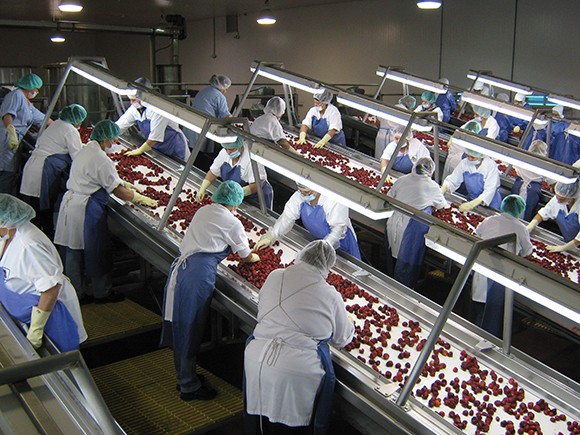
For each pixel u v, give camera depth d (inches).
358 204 123.3
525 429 113.0
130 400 156.2
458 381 125.8
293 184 287.6
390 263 231.3
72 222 195.9
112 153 260.2
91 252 197.5
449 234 112.1
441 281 263.3
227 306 154.8
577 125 251.9
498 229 177.2
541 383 128.2
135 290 220.8
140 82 272.4
